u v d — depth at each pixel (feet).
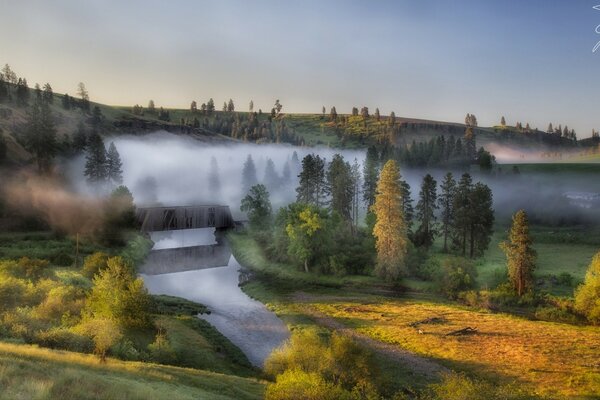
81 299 169.68
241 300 250.57
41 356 94.68
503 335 186.70
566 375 147.02
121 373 98.02
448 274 260.21
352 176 417.49
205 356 159.12
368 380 125.70
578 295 216.13
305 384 103.45
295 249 307.78
